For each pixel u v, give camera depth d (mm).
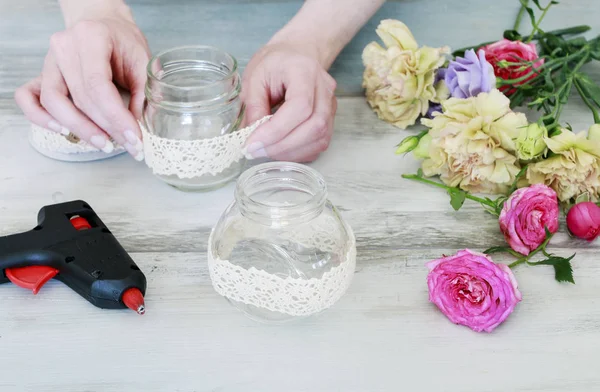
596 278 771
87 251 723
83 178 905
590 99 1069
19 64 1146
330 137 927
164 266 770
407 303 733
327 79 928
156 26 1215
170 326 699
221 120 842
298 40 1005
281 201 708
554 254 802
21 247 719
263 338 688
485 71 912
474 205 883
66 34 893
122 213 846
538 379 653
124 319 704
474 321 691
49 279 727
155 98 820
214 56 861
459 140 837
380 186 908
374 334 696
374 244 812
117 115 841
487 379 651
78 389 633
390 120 1024
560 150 811
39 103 913
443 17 1247
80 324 697
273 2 1261
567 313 726
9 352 665
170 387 636
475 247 814
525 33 1242
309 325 705
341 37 1051
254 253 676
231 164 862
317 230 684
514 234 774
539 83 1043
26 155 943
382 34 1005
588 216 786
